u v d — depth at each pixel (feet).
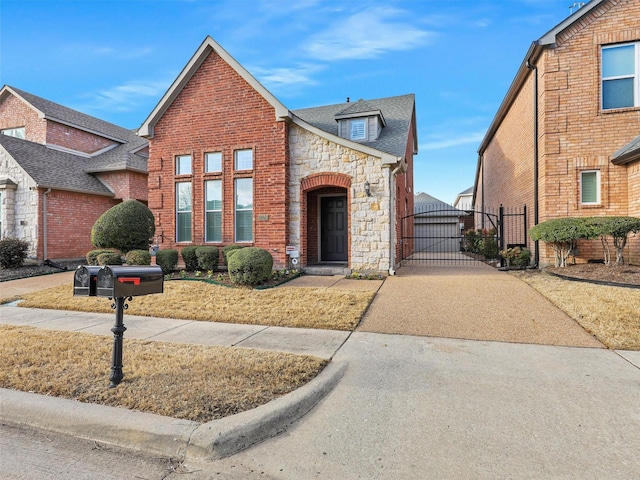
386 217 32.60
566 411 9.78
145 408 9.93
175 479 7.63
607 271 25.96
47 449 8.83
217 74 37.29
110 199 55.93
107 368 12.82
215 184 37.76
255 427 9.00
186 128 38.37
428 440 8.63
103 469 8.02
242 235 36.88
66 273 40.73
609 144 30.60
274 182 35.09
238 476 7.65
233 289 27.40
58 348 15.16
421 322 18.80
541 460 7.76
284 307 22.11
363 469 7.68
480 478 7.25
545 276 29.12
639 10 30.17
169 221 39.04
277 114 34.60
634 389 11.01
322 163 34.83
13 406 10.33
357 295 24.20
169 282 30.63
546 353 14.25
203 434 8.61
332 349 15.14
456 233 79.77
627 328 16.38
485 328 17.57
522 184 40.55
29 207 46.19
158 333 17.87
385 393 11.10
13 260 39.63
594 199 31.45
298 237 35.45
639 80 30.40
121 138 71.51
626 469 7.43
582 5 33.24
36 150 52.70
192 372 12.30
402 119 46.75
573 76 31.55
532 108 35.78
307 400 10.43
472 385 11.50
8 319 21.34
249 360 13.44
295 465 7.93
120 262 35.76
